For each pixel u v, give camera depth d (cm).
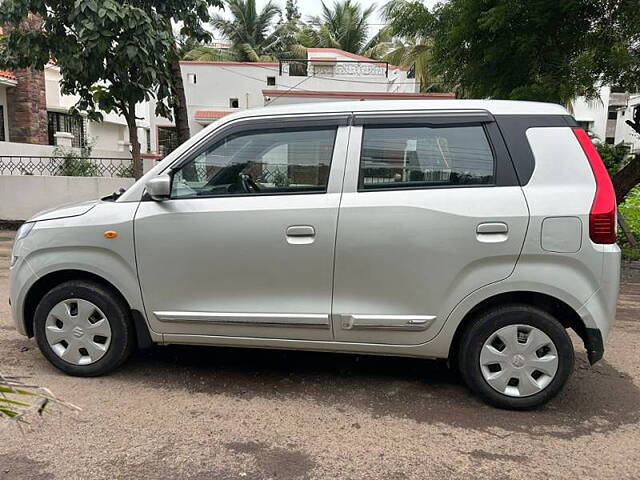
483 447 298
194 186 360
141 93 852
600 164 328
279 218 340
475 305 331
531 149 330
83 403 339
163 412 331
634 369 417
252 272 346
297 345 354
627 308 604
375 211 332
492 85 944
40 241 368
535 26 816
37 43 824
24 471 265
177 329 362
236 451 289
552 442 304
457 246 325
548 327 328
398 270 332
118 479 261
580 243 317
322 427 318
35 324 376
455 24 941
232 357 429
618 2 764
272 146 354
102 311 369
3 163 1254
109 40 747
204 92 2166
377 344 345
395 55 2336
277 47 3219
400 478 267
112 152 1678
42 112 1708
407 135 341
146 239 354
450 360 372
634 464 283
